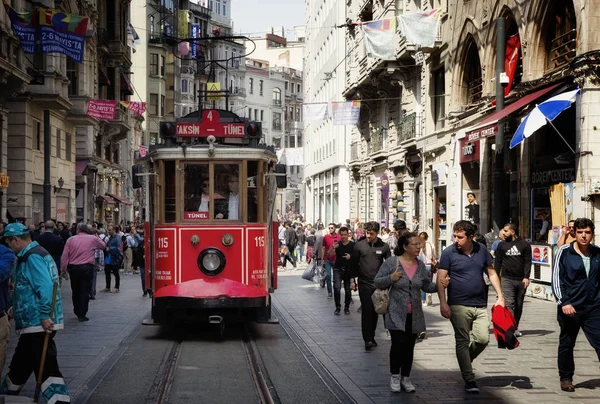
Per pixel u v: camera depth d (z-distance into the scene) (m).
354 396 8.44
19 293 7.59
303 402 8.21
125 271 31.98
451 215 28.39
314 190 70.44
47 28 23.81
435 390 8.75
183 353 11.63
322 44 63.94
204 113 13.31
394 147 38.25
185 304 12.58
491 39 23.66
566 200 17.88
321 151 64.62
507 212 23.09
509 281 12.53
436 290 8.77
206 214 13.00
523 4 20.83
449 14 28.30
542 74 20.23
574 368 9.27
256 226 13.09
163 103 78.50
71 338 13.08
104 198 48.62
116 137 53.44
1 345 7.37
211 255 12.88
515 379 9.38
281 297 20.81
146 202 13.79
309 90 72.88
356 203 50.03
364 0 43.03
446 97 28.77
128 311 17.41
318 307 18.19
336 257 16.83
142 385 9.17
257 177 13.18
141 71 75.75
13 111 31.36
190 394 8.73
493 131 19.42
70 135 40.00
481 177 25.02
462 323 8.70
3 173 27.41
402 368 8.70
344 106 33.34
